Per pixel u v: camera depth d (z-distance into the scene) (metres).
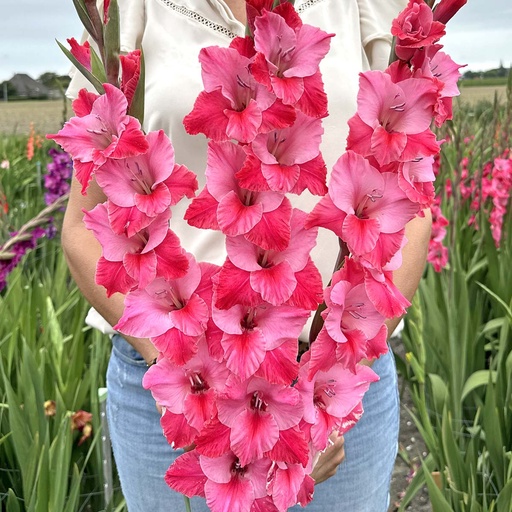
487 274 3.46
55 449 1.99
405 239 1.05
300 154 0.96
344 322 1.06
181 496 1.40
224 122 0.94
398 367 3.37
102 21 1.14
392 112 1.00
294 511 1.36
